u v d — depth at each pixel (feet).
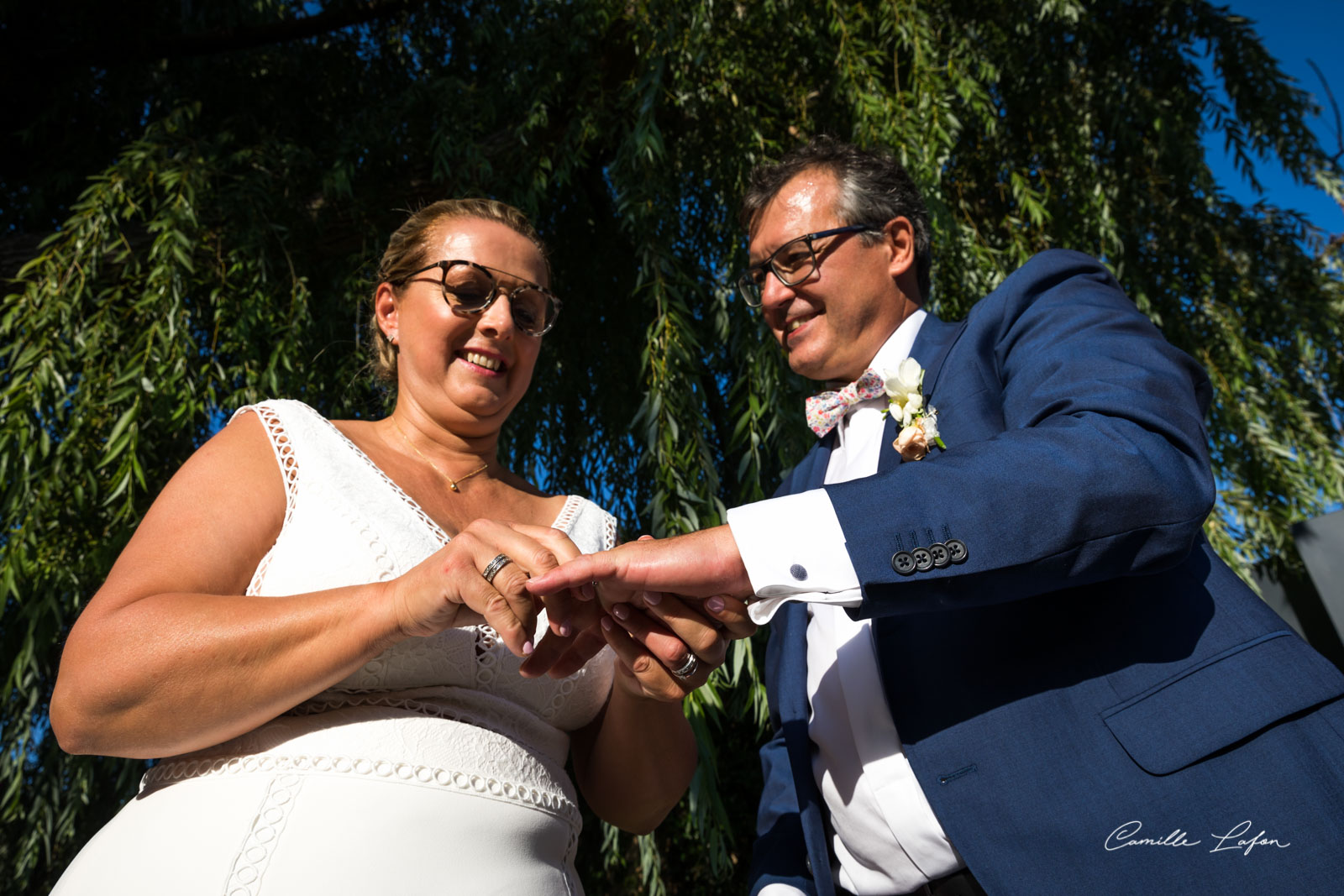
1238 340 12.59
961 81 10.46
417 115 11.23
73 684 3.44
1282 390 13.05
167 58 12.82
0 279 10.24
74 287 9.06
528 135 10.43
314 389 9.73
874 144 9.63
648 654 4.02
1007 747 3.86
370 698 3.92
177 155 10.02
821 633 5.07
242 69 12.87
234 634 3.42
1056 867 3.59
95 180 9.70
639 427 11.38
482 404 5.00
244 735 3.76
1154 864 3.44
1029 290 4.91
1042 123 12.52
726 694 10.01
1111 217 12.28
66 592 8.89
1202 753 3.55
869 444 5.46
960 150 12.17
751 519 3.58
